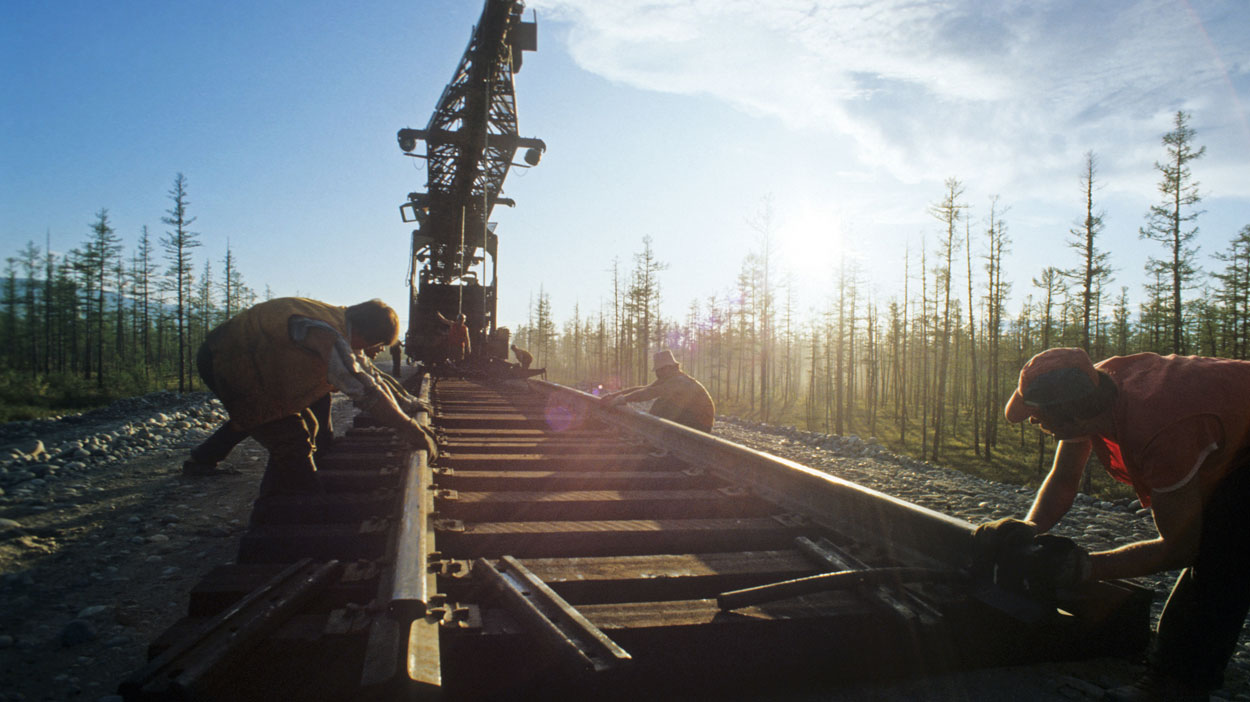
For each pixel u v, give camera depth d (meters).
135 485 6.03
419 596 1.86
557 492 3.76
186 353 57.94
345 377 3.13
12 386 27.80
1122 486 19.30
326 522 3.10
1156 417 1.90
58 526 4.56
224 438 5.51
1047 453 29.92
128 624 2.91
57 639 2.71
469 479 3.84
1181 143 21.44
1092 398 1.98
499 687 1.88
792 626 2.15
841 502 3.23
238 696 1.67
